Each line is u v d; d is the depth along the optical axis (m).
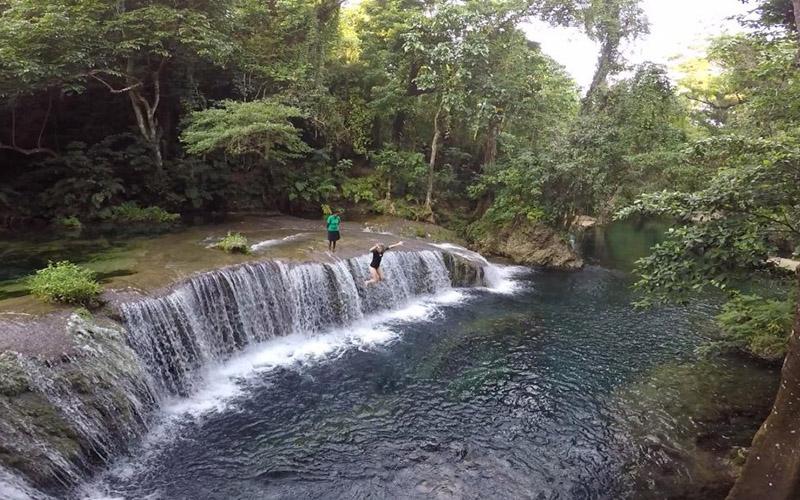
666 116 25.02
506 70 27.31
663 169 22.19
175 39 20.47
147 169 23.17
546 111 28.62
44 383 8.96
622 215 10.60
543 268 25.95
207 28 20.95
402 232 25.55
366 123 29.48
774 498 6.89
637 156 22.44
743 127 16.52
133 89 21.50
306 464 9.55
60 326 10.23
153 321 11.98
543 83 30.14
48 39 17.66
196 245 18.03
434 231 26.67
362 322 17.31
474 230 28.33
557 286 22.73
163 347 12.03
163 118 25.30
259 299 14.98
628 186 23.53
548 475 9.52
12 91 18.12
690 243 9.67
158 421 10.77
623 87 24.84
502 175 27.17
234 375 13.16
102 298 11.69
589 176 23.78
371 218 27.31
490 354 14.95
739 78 22.17
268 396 12.10
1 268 14.94
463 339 16.08
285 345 15.16
